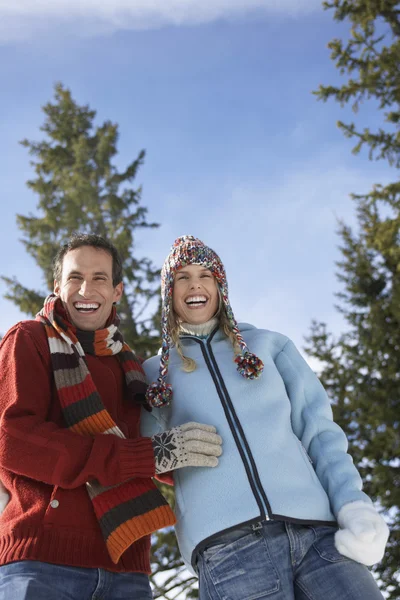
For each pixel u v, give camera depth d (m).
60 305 2.88
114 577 2.38
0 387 2.53
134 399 2.90
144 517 2.40
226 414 2.69
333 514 2.55
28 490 2.40
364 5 12.98
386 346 13.66
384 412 12.37
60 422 2.60
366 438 13.27
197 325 3.05
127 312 12.35
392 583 10.69
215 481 2.53
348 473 2.59
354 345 14.23
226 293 3.04
